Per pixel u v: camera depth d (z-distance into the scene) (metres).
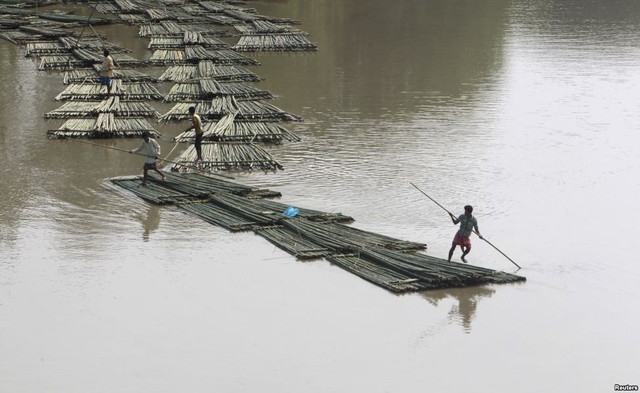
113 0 172.50
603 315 51.94
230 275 56.59
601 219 67.25
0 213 66.12
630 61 129.50
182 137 85.31
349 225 65.50
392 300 53.56
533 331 49.81
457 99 105.50
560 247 61.94
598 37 151.25
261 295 53.75
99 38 132.75
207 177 75.25
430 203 70.38
